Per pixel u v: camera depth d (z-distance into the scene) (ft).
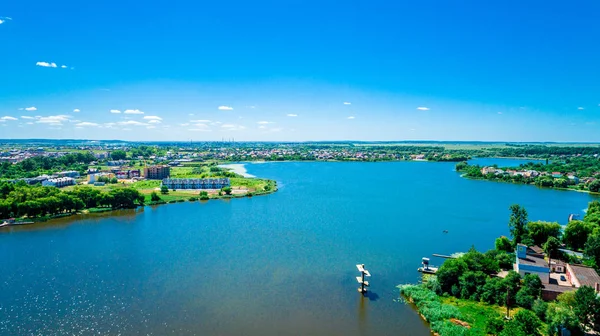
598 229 548.31
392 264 515.50
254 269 492.13
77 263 510.99
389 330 348.18
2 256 538.47
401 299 410.11
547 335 316.60
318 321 363.56
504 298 379.55
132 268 492.54
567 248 555.28
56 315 367.45
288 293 422.00
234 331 344.49
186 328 348.38
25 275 467.11
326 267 501.15
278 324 357.00
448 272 413.18
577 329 305.32
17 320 357.00
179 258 532.73
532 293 377.09
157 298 407.03
